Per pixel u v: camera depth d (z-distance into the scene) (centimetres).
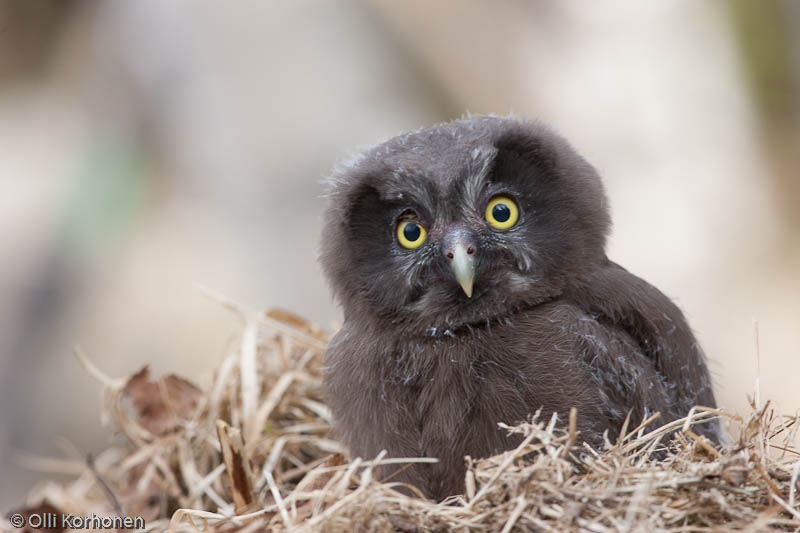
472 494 601
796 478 584
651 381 743
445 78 1694
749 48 1628
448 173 745
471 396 711
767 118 1608
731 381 1483
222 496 852
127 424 901
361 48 1678
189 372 1627
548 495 576
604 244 776
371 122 1620
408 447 726
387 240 763
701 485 569
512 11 1711
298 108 1636
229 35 1719
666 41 1628
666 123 1580
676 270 1515
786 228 1548
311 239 1573
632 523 552
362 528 585
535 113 1655
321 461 852
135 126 1898
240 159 1652
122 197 1867
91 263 1806
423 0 1711
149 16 1864
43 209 1886
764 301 1505
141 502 862
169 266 1725
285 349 920
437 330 739
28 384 1720
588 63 1641
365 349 754
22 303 1780
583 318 734
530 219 747
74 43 2125
